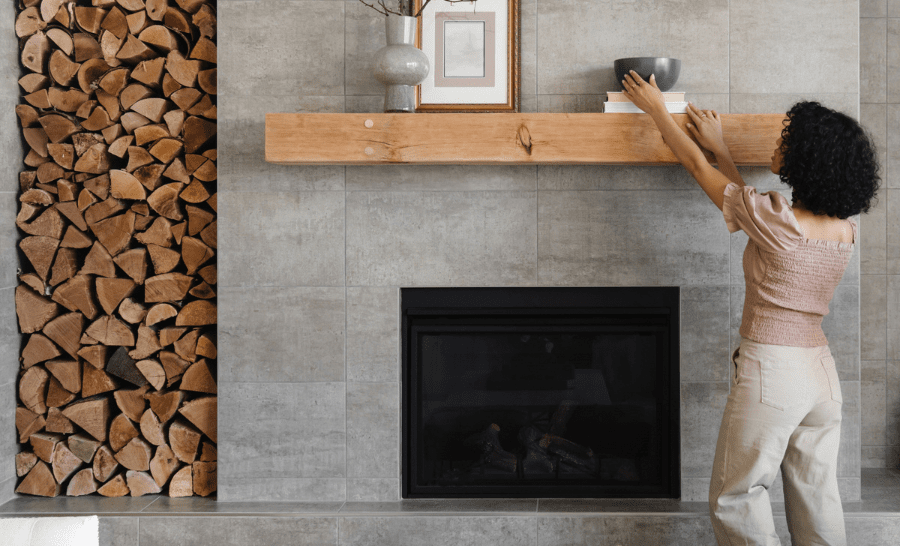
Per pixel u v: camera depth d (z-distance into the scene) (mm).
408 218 2547
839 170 1896
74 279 2672
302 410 2572
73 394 2688
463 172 2539
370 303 2561
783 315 1965
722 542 2070
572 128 2350
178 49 2717
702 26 2506
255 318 2562
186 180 2648
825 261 1934
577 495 2580
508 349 2596
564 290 2576
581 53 2525
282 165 2545
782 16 2492
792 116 2000
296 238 2555
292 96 2545
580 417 2596
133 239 2736
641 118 2342
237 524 2443
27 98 2699
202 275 2664
